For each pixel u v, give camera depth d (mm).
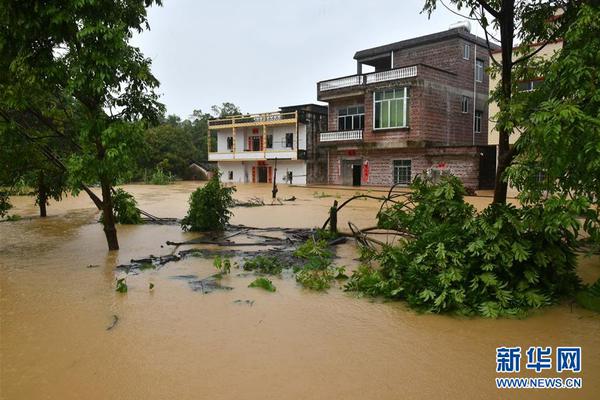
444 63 30375
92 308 5910
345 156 33656
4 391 3855
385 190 27531
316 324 5312
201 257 8938
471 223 6246
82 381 4016
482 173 27375
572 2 7109
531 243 5922
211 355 4492
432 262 6039
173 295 6457
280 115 38406
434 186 7895
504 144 7035
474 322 5348
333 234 10773
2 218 14992
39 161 10773
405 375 4070
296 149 37375
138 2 8938
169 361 4371
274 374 4098
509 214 6051
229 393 3781
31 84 7723
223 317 5555
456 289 5719
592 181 5168
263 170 41750
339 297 6363
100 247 10062
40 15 7379
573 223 5199
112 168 8078
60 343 4812
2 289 6773
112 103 8867
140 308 5902
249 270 7906
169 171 47969
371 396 3721
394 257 6664
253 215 15938
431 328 5168
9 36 7727
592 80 5391
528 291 5789
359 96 31578
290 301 6184
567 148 4906
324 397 3709
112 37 7566
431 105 28391
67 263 8484
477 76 31531
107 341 4855
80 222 14352
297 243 10359
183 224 12328
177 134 51375
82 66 7703
